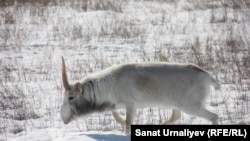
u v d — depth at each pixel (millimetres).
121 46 55562
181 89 27625
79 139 27250
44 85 42125
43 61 50875
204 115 27656
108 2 83312
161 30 63062
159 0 84812
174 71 27750
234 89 37906
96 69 46031
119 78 28344
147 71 28078
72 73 44906
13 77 45062
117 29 63688
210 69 43562
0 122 33656
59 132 30266
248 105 34031
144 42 57156
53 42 59469
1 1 83000
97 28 65375
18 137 29703
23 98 38656
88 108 28703
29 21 71125
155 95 28000
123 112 34656
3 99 38500
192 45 52906
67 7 80375
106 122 32250
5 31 65188
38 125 32531
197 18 69375
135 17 71812
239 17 67750
